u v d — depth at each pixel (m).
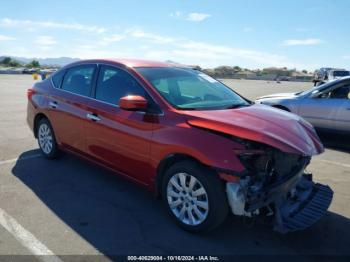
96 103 4.41
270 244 3.39
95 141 4.43
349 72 28.48
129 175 4.10
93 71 4.68
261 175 3.27
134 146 3.87
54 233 3.43
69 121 4.85
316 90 7.74
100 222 3.68
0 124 8.55
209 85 4.62
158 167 3.68
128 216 3.84
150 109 3.76
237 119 3.48
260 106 4.37
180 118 3.53
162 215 3.89
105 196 4.34
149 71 4.25
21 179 4.80
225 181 3.19
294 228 3.28
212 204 3.25
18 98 14.31
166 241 3.37
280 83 43.31
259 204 3.19
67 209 3.96
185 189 3.49
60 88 5.18
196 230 3.44
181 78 4.40
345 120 7.24
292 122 3.75
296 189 3.94
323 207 3.68
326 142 7.97
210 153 3.17
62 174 5.03
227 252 3.23
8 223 3.59
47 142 5.53
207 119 3.39
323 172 5.66
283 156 3.42
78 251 3.15
